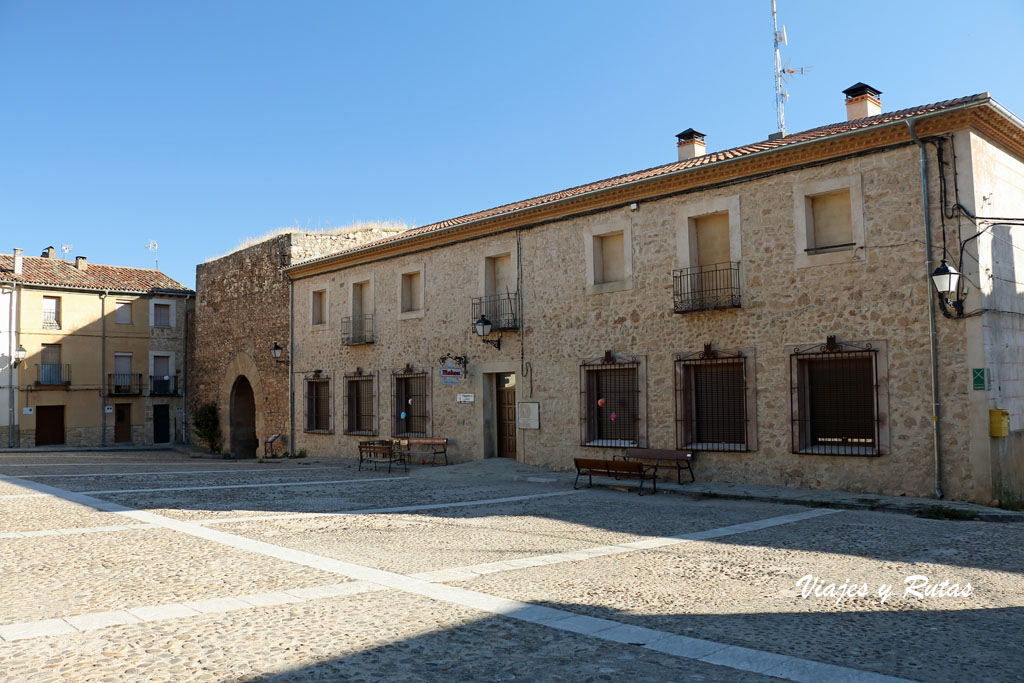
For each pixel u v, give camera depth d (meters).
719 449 14.38
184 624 5.55
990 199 12.33
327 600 6.27
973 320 11.66
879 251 12.66
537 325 17.70
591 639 5.27
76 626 5.48
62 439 35.00
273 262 26.59
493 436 19.14
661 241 15.48
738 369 14.45
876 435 12.55
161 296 38.09
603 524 10.41
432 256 20.55
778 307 13.77
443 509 11.89
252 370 27.48
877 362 12.59
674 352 15.14
